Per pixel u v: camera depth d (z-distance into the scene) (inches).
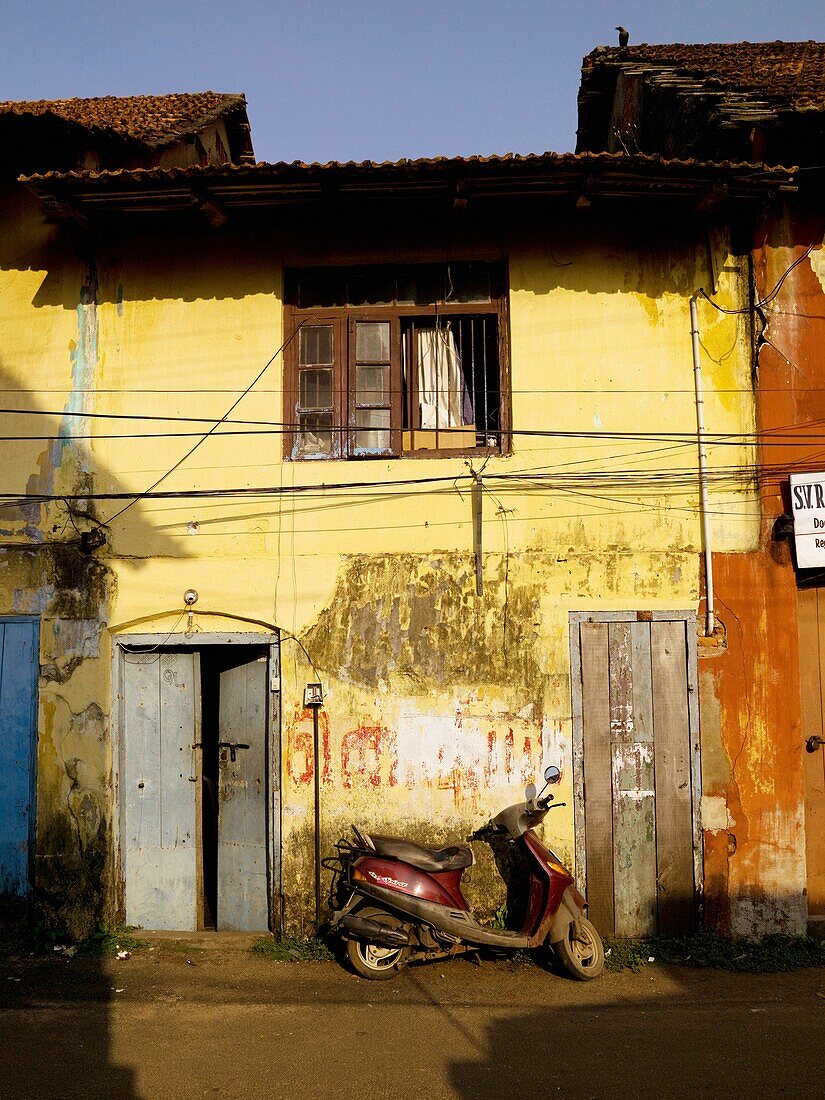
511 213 292.2
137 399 294.2
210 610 285.3
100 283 299.3
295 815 277.1
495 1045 199.2
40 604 289.4
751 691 276.8
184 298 296.7
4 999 229.3
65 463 293.3
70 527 290.8
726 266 289.4
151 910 285.0
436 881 242.5
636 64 339.6
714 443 283.9
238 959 259.6
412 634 280.7
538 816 252.8
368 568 283.1
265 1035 205.2
